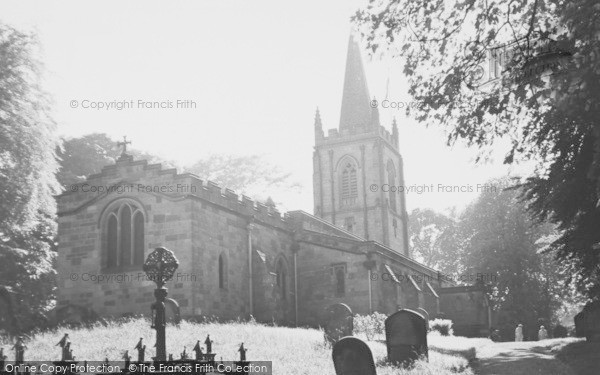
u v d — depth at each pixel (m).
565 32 13.13
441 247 92.94
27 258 38.91
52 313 38.19
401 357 21.19
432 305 58.81
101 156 63.12
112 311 36.31
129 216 37.47
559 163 22.80
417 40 15.52
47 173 39.34
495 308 63.59
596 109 14.62
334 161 87.69
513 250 62.72
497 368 22.73
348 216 85.44
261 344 24.14
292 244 48.16
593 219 24.11
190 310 35.06
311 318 46.81
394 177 90.31
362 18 15.55
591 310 28.86
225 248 39.22
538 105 14.92
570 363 23.59
